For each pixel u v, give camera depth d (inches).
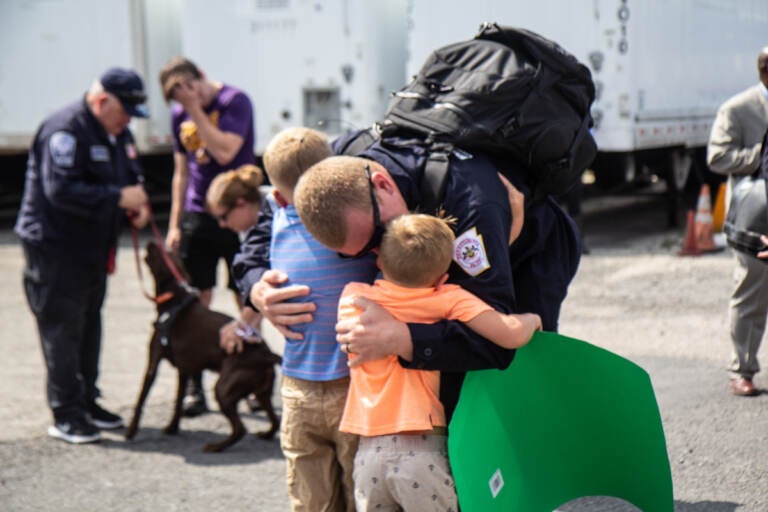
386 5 410.9
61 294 187.2
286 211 116.4
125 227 480.7
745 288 195.0
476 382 98.8
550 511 103.0
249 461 180.9
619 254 370.0
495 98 103.8
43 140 183.8
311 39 403.5
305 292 112.2
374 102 402.6
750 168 192.7
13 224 519.8
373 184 98.7
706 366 224.2
